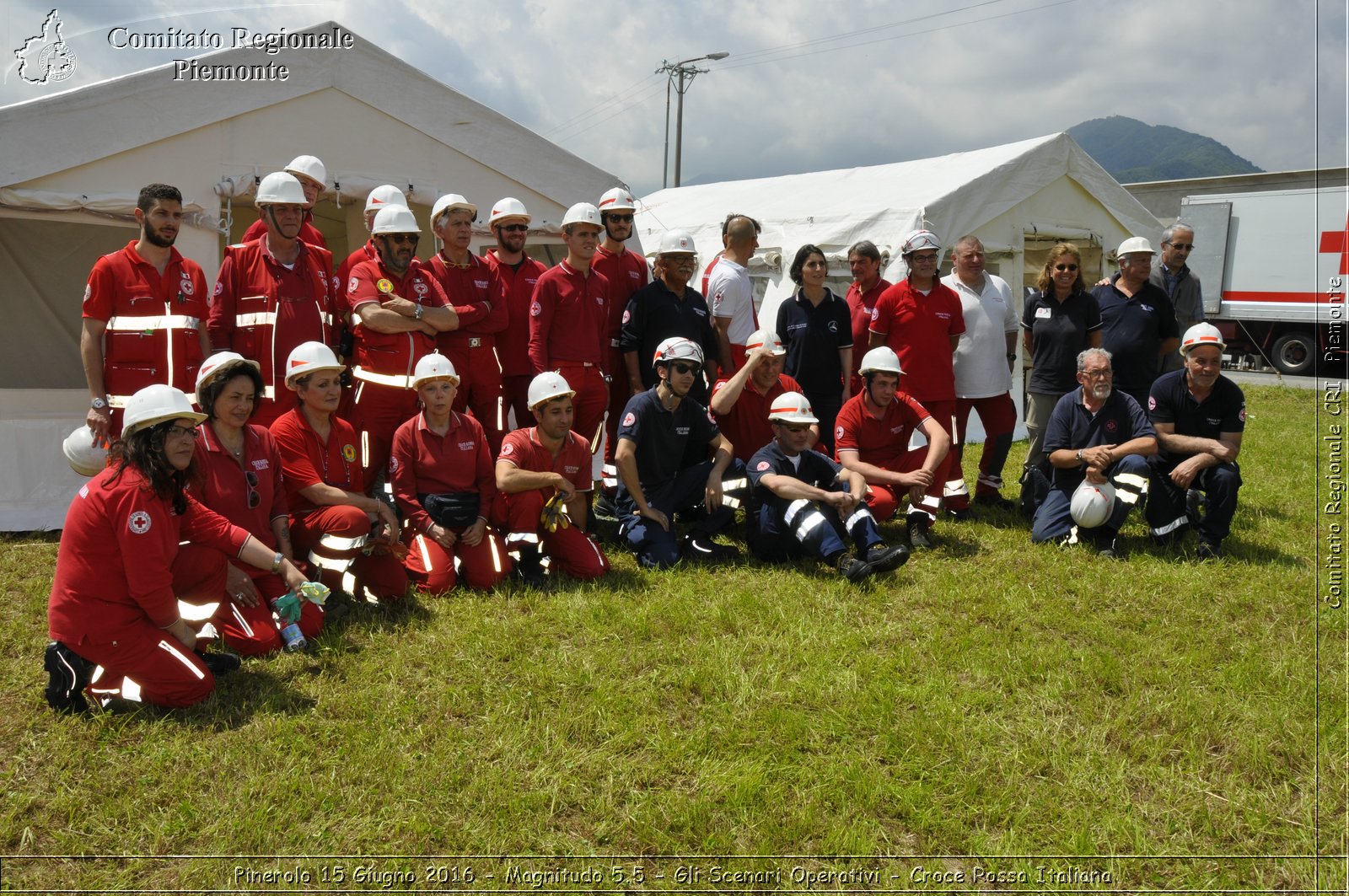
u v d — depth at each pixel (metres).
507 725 3.64
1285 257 18.48
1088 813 3.13
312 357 4.67
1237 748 3.55
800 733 3.61
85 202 6.33
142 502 3.54
